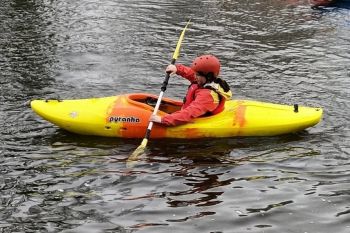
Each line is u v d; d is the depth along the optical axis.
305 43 12.36
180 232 4.75
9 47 11.34
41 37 12.22
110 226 4.86
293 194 5.48
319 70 10.39
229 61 10.89
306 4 16.56
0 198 5.37
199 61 6.91
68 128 6.98
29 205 5.25
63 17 14.16
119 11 15.04
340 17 14.91
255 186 5.67
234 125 6.95
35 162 6.20
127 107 6.98
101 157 6.36
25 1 15.91
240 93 8.99
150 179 5.81
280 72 10.24
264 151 6.61
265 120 7.02
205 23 14.06
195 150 6.59
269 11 15.66
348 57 11.30
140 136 6.92
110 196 5.43
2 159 6.26
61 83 9.29
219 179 5.83
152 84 9.43
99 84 9.33
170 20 14.24
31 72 9.80
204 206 5.23
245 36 12.91
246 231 4.76
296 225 4.86
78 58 10.79
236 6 16.31
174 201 5.33
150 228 4.82
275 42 12.42
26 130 7.14
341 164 6.25
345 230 4.77
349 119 7.80
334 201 5.31
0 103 8.16
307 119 7.05
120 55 11.09
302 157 6.44
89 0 16.33
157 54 11.23
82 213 5.10
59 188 5.59
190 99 7.07
